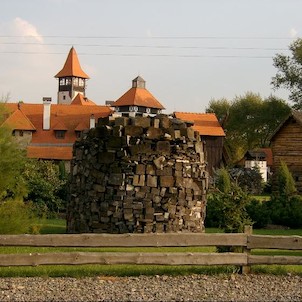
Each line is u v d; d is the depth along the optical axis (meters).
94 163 16.77
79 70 113.94
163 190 16.42
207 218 22.86
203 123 61.59
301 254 13.23
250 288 9.26
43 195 25.75
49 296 8.41
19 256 9.72
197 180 17.09
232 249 10.82
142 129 16.56
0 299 8.16
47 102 60.16
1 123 13.81
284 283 9.69
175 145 16.70
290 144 42.84
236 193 13.37
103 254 9.95
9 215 13.10
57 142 58.88
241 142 87.94
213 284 9.46
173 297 8.46
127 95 70.94
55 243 9.91
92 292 8.72
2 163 13.31
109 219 16.36
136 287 9.11
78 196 17.44
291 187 34.34
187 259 10.12
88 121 60.75
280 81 73.38
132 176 16.23
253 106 85.56
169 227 16.39
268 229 23.64
